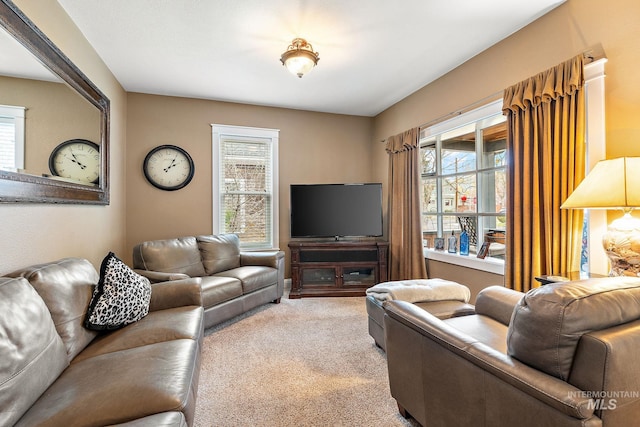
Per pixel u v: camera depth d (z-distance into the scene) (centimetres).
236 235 382
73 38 227
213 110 398
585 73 200
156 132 374
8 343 99
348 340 252
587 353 80
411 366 143
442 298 215
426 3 213
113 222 313
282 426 152
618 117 185
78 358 141
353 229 409
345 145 466
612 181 156
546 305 89
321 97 394
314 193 408
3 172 146
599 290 91
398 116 411
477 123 299
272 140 427
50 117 187
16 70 157
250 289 309
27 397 101
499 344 143
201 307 208
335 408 166
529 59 238
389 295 213
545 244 223
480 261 292
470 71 293
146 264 288
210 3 211
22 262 164
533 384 86
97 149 258
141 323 176
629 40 180
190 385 120
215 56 284
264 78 334
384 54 284
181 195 384
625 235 157
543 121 222
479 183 312
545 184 219
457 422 116
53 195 189
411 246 373
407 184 378
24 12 168
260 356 224
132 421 94
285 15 225
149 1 208
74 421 97
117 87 329
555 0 210
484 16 228
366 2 212
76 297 153
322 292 383
